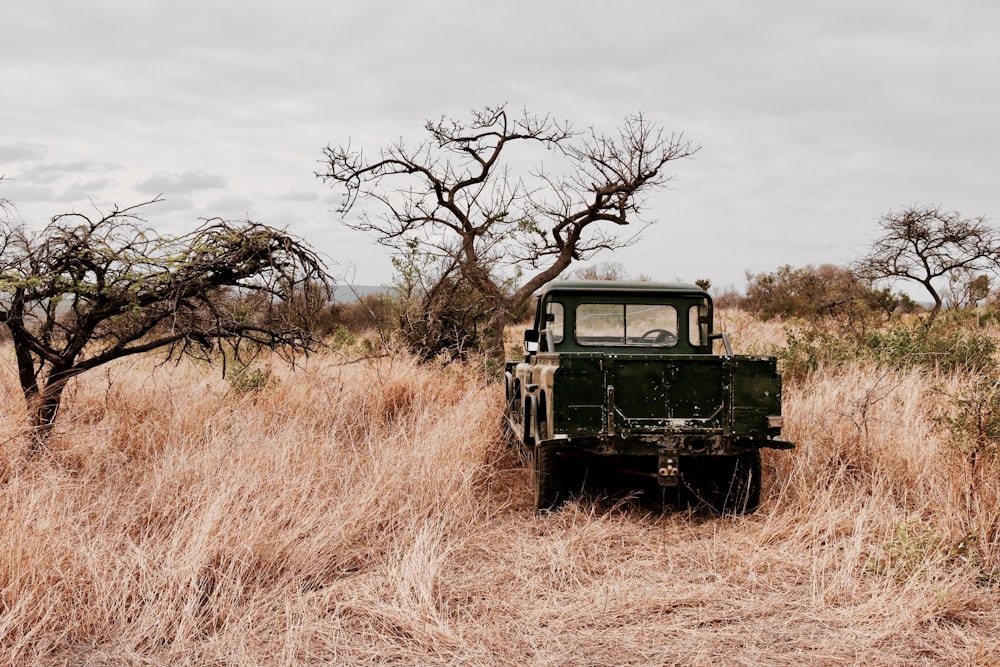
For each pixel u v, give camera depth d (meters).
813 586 4.39
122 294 5.89
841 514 5.44
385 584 4.50
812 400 7.66
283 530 4.90
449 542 5.11
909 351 10.19
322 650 3.83
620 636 3.95
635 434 5.56
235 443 6.23
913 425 6.70
